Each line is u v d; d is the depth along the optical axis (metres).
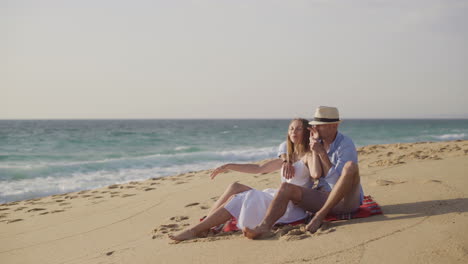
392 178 5.64
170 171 12.20
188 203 5.68
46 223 5.24
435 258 2.49
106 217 5.27
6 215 6.06
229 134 45.22
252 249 3.00
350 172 3.27
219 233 3.57
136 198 6.51
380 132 46.28
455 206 3.54
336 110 3.65
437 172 5.76
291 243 3.00
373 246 2.78
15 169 12.23
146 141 29.94
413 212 3.50
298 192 3.47
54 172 12.01
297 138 3.73
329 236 3.07
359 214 3.52
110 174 11.62
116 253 3.51
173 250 3.24
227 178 8.07
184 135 41.50
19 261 3.70
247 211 3.42
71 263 3.44
